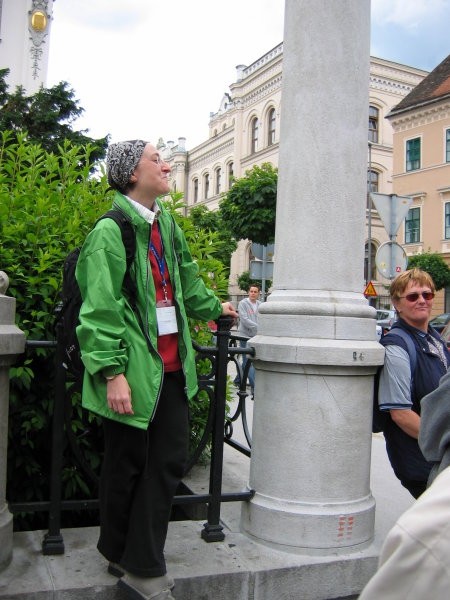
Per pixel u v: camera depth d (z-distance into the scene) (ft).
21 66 86.63
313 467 9.28
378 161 126.93
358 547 9.37
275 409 9.53
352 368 9.29
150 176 7.84
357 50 9.92
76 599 7.86
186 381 7.87
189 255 8.95
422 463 9.16
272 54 134.62
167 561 8.84
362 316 9.58
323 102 9.70
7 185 12.16
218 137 162.40
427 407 4.99
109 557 7.93
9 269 10.21
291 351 9.23
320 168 9.70
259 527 9.53
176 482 7.78
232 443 11.66
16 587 7.82
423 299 9.41
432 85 112.47
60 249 10.79
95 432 11.62
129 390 7.18
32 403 10.76
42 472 11.41
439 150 108.47
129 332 7.41
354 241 9.89
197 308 9.07
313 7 9.75
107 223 7.40
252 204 47.57
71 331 7.57
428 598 2.75
